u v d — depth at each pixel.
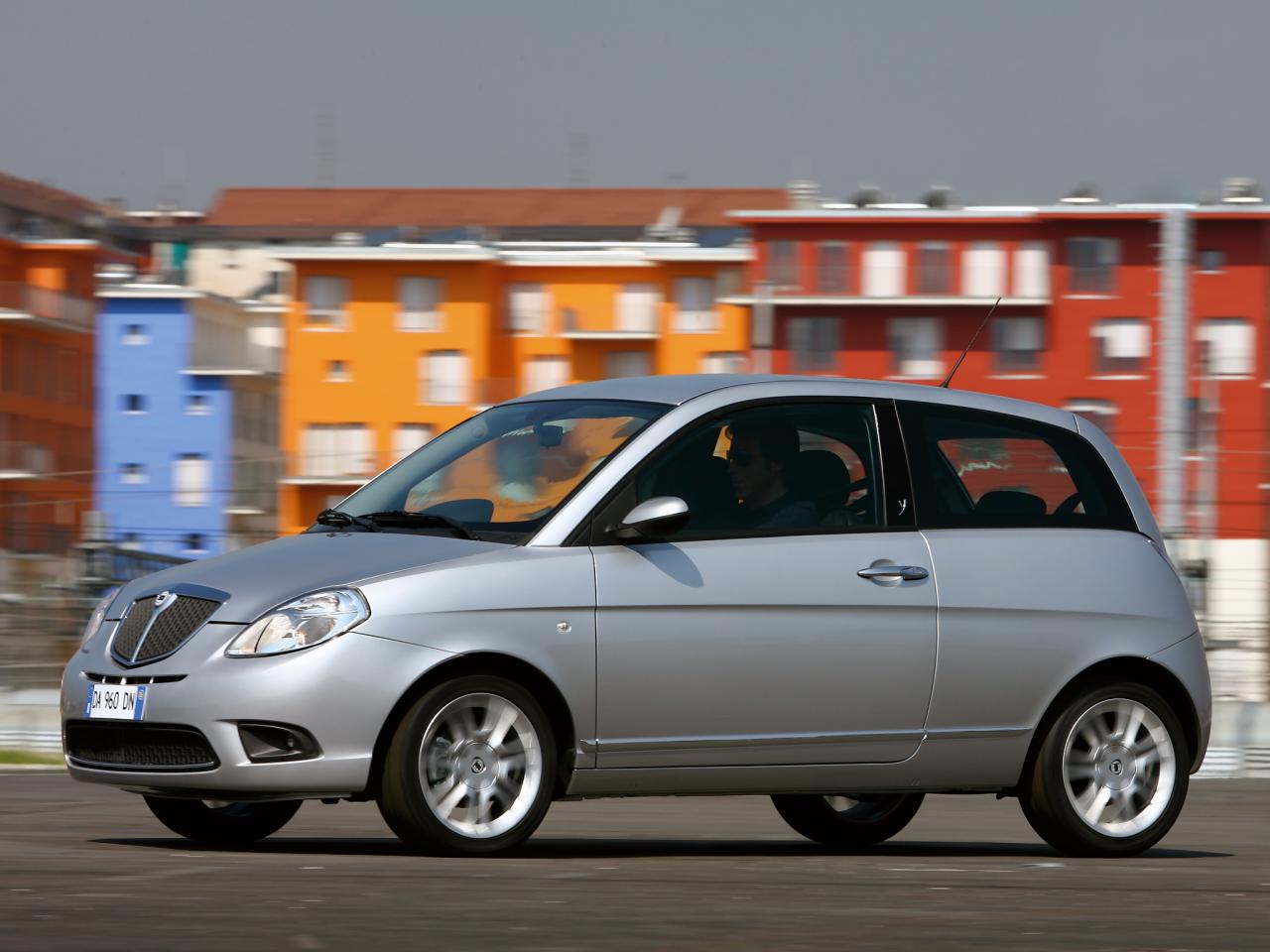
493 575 21.00
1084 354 194.00
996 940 14.66
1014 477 24.22
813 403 23.23
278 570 21.28
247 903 15.88
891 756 22.86
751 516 22.44
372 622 20.50
